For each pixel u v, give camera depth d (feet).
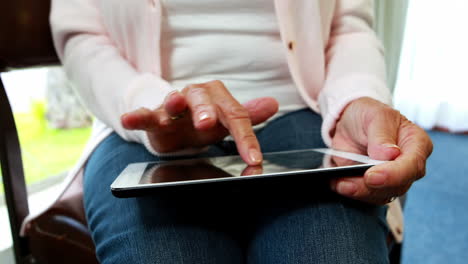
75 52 1.75
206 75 1.70
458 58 6.68
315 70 1.76
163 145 1.23
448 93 6.95
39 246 1.67
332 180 0.99
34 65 1.94
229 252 1.13
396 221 1.84
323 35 1.77
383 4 3.11
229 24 1.65
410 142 1.05
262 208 1.20
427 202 4.45
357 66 1.61
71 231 1.64
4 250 2.71
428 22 6.63
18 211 1.75
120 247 1.05
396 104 7.30
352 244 0.99
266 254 1.08
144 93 1.41
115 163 1.37
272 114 1.27
